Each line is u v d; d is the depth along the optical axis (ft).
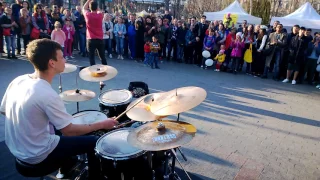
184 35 31.17
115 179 6.65
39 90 6.06
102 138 7.34
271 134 13.93
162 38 31.91
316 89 23.81
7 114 6.48
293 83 25.22
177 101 7.09
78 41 32.48
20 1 27.78
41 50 6.25
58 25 26.03
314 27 33.55
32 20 26.55
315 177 10.27
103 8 57.31
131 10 76.59
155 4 84.69
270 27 30.04
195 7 70.69
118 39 31.01
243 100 19.27
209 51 29.40
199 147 11.98
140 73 25.32
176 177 8.91
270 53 26.13
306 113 17.39
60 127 6.26
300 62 24.71
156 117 8.07
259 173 10.28
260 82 25.25
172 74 25.90
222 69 29.12
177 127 6.95
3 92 17.03
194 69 29.07
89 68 11.50
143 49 31.50
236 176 9.98
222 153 11.58
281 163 11.13
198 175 9.87
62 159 6.92
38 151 6.37
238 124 14.89
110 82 21.26
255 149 12.17
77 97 9.99
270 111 17.35
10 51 28.86
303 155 11.94
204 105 17.61
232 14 38.55
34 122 6.12
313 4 64.59
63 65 6.81
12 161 10.05
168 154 8.22
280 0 66.03
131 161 6.49
